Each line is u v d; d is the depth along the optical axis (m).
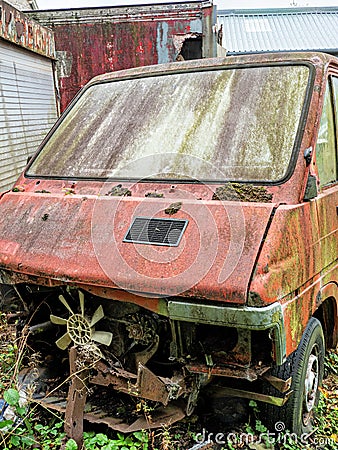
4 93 6.86
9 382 3.50
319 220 3.17
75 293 3.04
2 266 2.99
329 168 3.60
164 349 2.94
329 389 3.88
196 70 3.75
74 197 3.12
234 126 3.28
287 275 2.61
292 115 3.20
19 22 7.12
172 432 3.08
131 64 8.95
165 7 8.74
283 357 2.56
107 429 3.07
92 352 2.84
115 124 3.70
